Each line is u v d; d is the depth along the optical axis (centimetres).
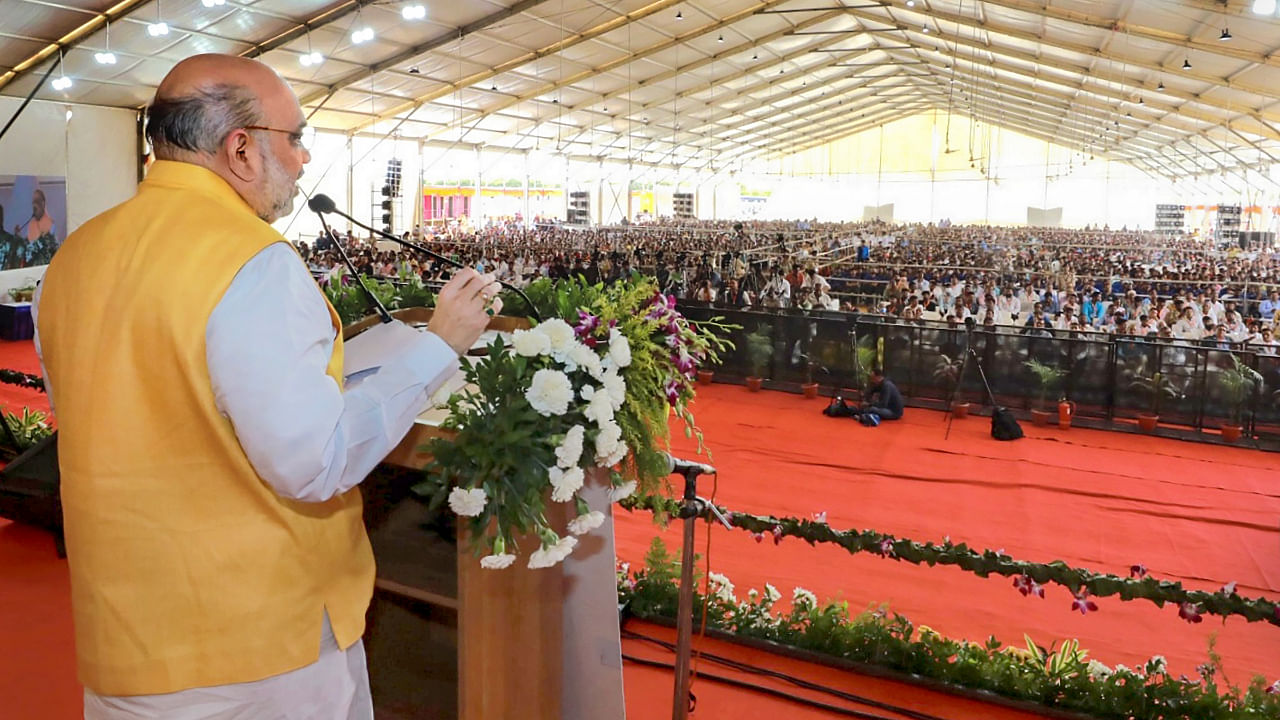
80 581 117
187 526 113
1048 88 2884
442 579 182
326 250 1691
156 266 111
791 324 1009
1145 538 554
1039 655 362
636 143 4012
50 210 1767
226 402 107
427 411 168
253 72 125
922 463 717
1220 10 1366
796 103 3903
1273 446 779
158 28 1492
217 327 107
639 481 192
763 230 3838
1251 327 1152
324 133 2562
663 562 385
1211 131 2783
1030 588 335
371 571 141
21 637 336
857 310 1509
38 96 1734
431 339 129
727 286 1595
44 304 123
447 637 201
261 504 117
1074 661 330
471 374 153
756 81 3225
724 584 376
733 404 943
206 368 109
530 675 192
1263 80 1822
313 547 124
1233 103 2166
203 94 120
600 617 204
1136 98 2528
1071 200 4975
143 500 112
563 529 192
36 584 384
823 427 841
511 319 196
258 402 106
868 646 339
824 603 423
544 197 4312
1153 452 766
